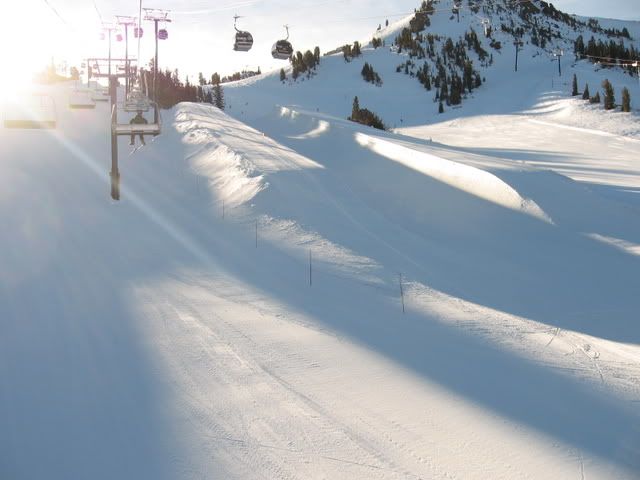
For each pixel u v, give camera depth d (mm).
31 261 14164
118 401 6770
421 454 5750
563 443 6074
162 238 17219
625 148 55031
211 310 10617
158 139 39938
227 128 44656
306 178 25125
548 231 19672
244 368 7859
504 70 156000
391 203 24828
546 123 79250
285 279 13266
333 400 6957
